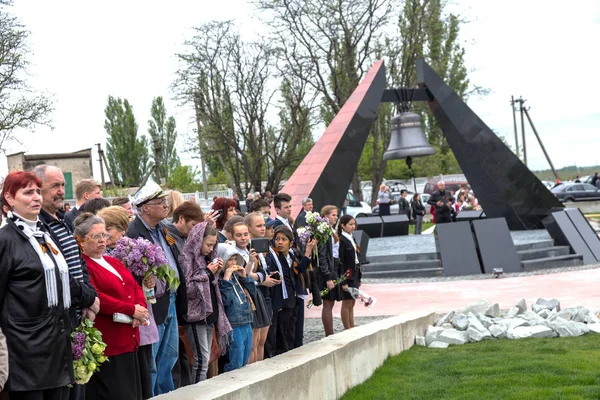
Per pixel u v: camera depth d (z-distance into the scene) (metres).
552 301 11.40
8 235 4.48
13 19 26.48
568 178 76.56
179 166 54.41
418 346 9.96
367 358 8.12
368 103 18.88
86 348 4.79
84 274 5.00
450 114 19.80
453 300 14.14
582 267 18.03
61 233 5.03
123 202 7.55
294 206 17.17
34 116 26.81
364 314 13.07
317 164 17.94
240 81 38.41
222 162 41.72
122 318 5.32
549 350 8.95
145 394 5.71
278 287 8.47
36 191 4.60
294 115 39.69
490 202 20.55
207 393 5.20
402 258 18.53
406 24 40.38
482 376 7.79
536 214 20.83
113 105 58.62
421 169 58.38
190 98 38.00
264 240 7.76
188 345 6.70
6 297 4.45
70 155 36.66
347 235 10.01
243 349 7.17
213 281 6.65
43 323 4.47
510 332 10.06
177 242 6.75
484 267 17.77
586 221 20.52
